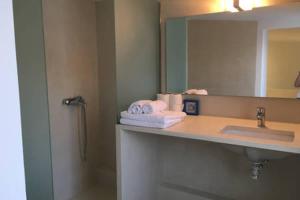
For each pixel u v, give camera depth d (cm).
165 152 229
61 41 222
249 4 180
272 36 175
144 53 212
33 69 188
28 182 189
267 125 169
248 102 188
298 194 177
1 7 68
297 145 128
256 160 158
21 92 179
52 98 216
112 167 269
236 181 200
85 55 248
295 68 170
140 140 200
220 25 191
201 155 213
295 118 174
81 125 249
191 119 191
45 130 202
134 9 200
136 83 208
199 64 203
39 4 193
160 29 220
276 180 184
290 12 168
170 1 211
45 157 204
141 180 205
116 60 191
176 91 217
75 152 244
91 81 257
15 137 73
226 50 191
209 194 212
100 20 253
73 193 244
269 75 179
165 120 165
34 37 189
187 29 205
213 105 202
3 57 69
